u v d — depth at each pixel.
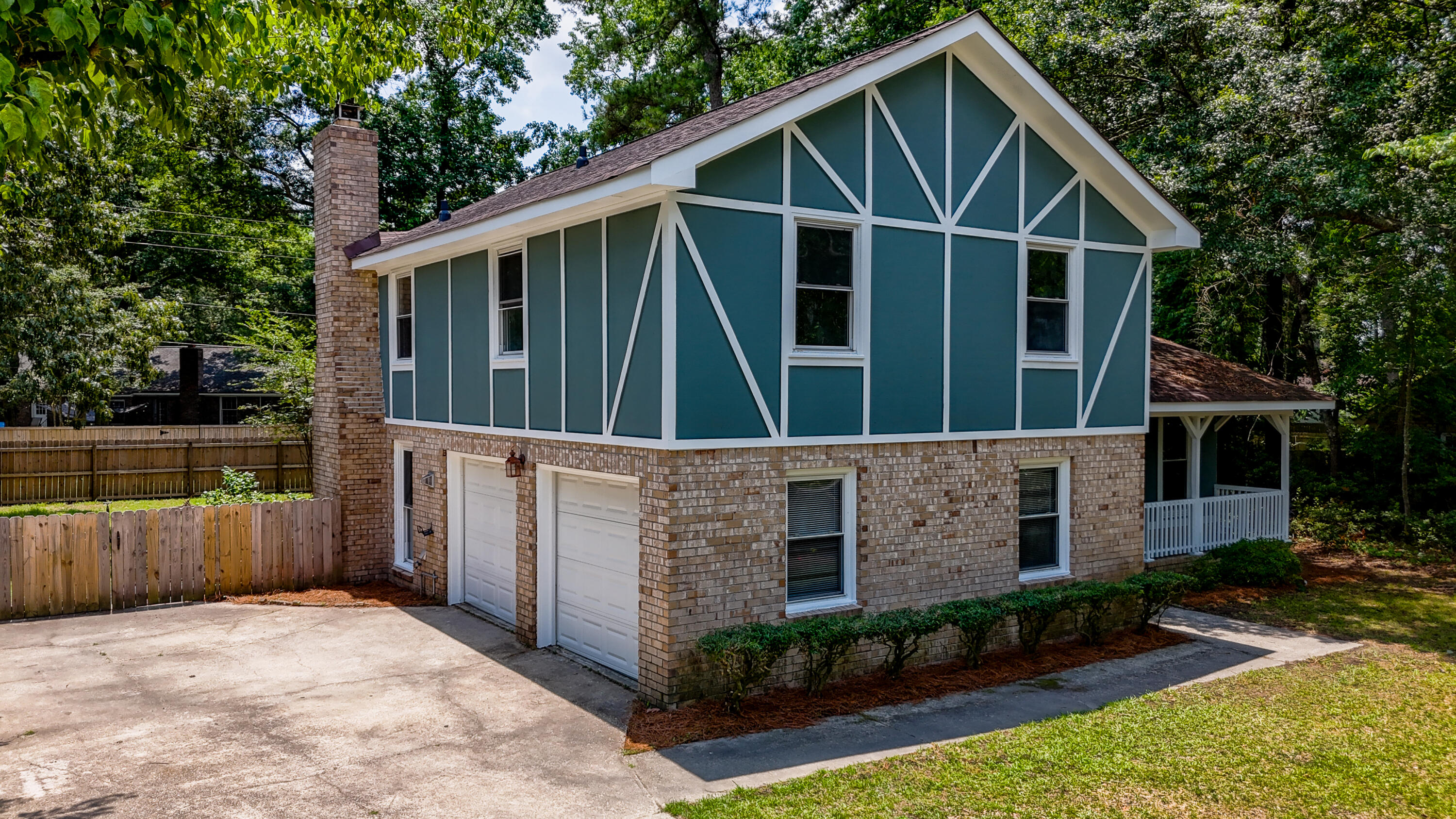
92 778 7.25
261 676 10.12
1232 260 16.95
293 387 23.41
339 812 6.67
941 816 6.55
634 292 9.34
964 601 10.59
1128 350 12.80
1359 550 18.69
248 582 14.46
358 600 14.12
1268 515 17.81
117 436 25.84
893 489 10.49
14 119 5.10
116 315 21.22
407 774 7.39
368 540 15.56
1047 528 12.16
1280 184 16.56
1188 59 17.69
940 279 10.82
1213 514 16.86
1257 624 12.84
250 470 26.70
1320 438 24.69
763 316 9.45
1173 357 17.98
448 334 13.52
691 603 9.02
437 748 7.97
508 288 12.01
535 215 10.11
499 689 9.70
